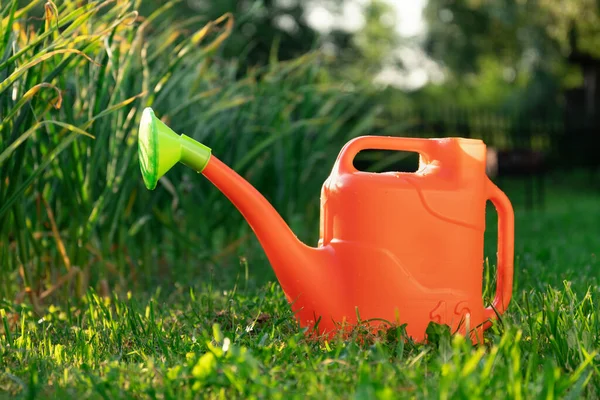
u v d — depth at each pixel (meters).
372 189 1.90
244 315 2.26
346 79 5.04
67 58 2.31
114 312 2.66
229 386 1.48
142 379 1.58
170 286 3.33
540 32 17.08
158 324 2.21
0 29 2.23
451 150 1.98
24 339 2.07
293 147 4.20
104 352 1.91
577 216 7.27
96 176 2.89
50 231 2.94
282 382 1.54
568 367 1.65
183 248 3.71
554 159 13.73
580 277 2.99
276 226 1.95
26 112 2.29
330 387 1.44
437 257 1.92
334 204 1.98
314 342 1.91
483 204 2.01
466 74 26.89
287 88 4.24
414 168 9.44
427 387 1.43
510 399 1.37
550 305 2.05
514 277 2.79
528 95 19.97
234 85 3.64
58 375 1.66
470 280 1.97
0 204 2.39
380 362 1.54
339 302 1.94
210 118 3.75
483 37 20.89
